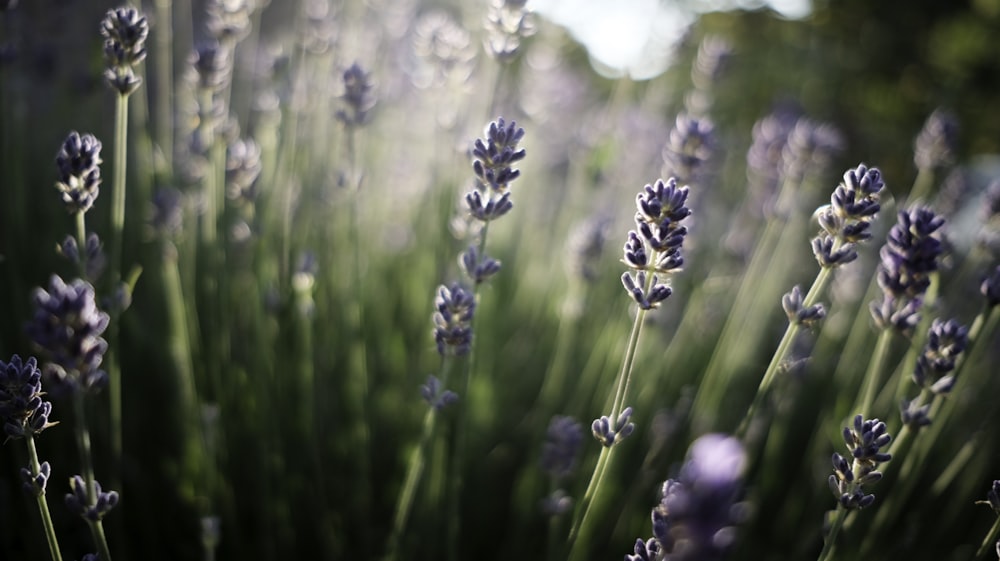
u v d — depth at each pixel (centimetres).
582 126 71
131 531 46
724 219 74
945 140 53
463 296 39
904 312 40
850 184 38
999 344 56
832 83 126
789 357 51
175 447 48
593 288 56
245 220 50
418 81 59
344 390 52
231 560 46
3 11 44
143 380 50
